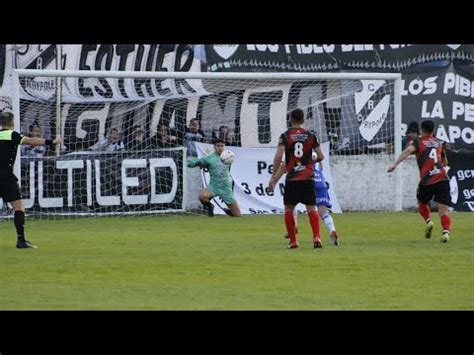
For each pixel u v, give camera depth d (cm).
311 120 7388
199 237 5412
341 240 5219
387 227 5988
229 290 3512
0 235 5541
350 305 3200
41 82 6888
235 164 7144
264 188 7138
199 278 3806
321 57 7394
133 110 7056
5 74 6794
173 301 3278
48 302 3256
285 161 4747
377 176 7431
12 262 4281
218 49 7225
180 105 7150
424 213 5222
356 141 7438
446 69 7475
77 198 6844
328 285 3625
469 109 7450
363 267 4088
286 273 3931
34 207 6719
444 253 4572
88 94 6975
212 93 7212
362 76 7050
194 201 7131
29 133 6869
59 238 5359
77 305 3200
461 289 3534
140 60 7081
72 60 6956
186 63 7169
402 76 7462
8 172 4822
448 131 7412
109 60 7019
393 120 7425
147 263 4241
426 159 5119
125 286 3606
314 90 7388
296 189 4738
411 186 7456
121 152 6981
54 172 6781
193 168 7125
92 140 6969
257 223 6303
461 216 6831
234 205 6875
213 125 7219
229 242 5131
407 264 4184
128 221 6506
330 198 7219
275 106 7331
